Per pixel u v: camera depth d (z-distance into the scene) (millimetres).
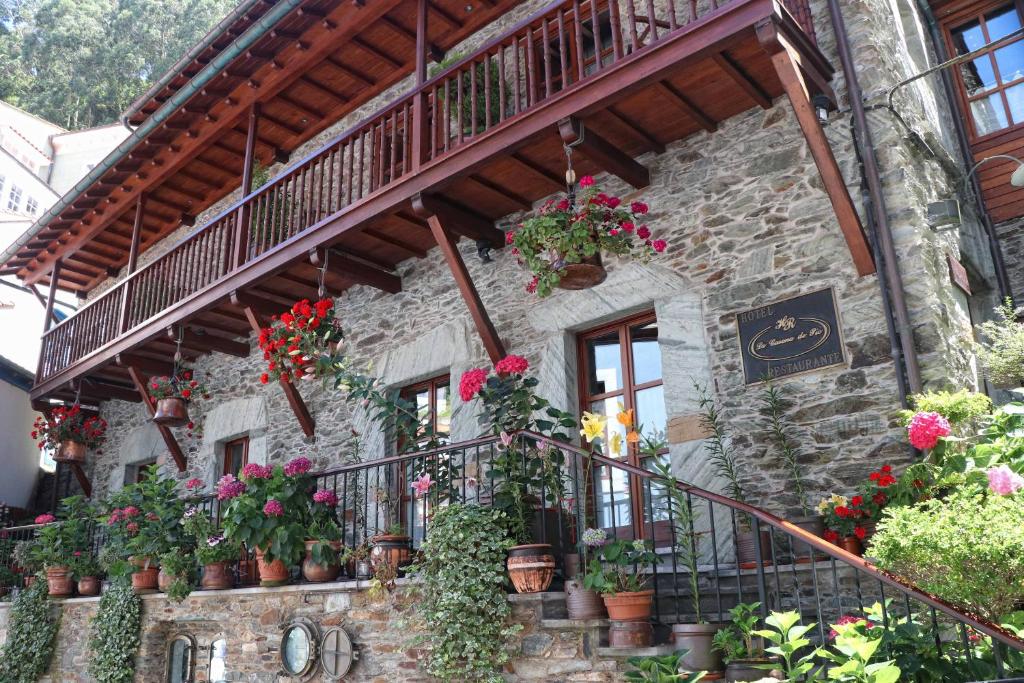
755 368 5266
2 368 12117
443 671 4160
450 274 7344
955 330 5074
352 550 5145
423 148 6164
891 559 2936
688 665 3533
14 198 19984
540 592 4125
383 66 8445
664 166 6047
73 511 8445
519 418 4949
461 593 4191
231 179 10406
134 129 9445
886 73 5277
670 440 5488
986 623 2762
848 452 4809
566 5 5434
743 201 5594
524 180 6215
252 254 7871
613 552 3924
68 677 7449
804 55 4891
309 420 8078
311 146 9531
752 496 5094
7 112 23766
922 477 4039
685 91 5383
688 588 4715
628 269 6004
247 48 7535
